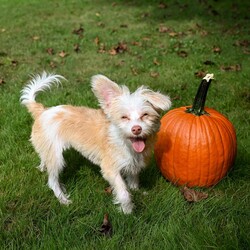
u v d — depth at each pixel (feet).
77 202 4.98
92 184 5.39
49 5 16.30
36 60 9.98
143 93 4.88
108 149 5.04
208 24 12.98
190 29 12.34
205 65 9.30
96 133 5.16
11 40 11.65
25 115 6.94
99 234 4.56
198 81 8.44
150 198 5.17
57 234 4.49
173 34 11.75
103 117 5.18
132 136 4.67
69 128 5.30
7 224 4.79
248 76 8.60
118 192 5.00
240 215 4.72
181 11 14.75
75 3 16.60
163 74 8.87
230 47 10.57
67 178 5.63
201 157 5.16
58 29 12.71
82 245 4.36
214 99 7.54
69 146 5.41
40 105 5.63
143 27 12.80
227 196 5.14
